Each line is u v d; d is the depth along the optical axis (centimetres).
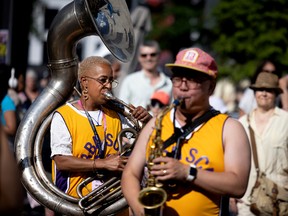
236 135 573
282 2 1962
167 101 1049
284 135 887
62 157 729
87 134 738
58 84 780
